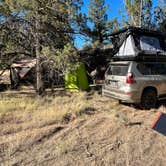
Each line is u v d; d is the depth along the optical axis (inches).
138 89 317.7
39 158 176.9
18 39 446.3
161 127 182.5
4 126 250.1
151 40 484.4
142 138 212.4
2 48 442.0
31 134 223.1
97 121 264.8
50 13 435.2
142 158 175.8
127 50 482.3
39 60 436.1
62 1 445.1
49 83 563.2
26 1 394.6
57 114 284.0
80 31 512.4
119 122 255.9
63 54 401.4
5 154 183.8
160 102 378.9
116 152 185.9
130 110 324.5
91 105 351.6
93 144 201.2
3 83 752.3
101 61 602.5
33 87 629.9
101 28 574.2
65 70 420.2
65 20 471.2
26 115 290.2
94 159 174.7
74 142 205.0
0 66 470.0
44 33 439.2
